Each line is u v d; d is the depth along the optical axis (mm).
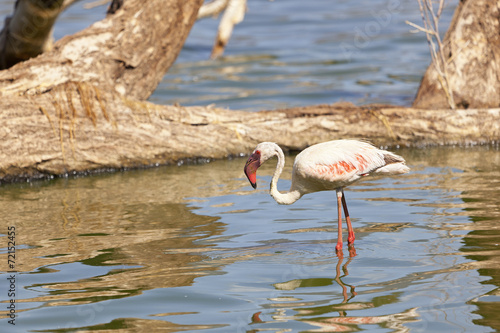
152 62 15836
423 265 8797
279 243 9969
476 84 16844
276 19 37062
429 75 17484
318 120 15680
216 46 22172
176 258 9461
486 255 8992
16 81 14258
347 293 8023
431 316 7301
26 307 7891
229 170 14781
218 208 11977
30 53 17609
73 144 14453
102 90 14781
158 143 15023
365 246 9680
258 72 26234
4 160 13883
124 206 12227
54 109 14320
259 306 7754
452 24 17906
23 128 14008
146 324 7371
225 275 8758
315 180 9742
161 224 11102
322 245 9820
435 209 11242
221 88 23828
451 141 16125
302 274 8703
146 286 8461
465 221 10477
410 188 12727
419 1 17016
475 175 13352
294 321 7312
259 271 8859
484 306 7480
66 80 14602
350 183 9766
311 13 38250
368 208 11602
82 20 35031
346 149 9727
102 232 10742
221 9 22375
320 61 27812
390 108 16047
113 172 14977
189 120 15250
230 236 10383
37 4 16359
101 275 8875
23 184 14141
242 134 15484
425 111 16016
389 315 7367
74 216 11664
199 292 8219
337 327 7121
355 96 21766
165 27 15852
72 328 7312
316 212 11586
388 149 15992
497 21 17047
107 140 14703
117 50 15305
